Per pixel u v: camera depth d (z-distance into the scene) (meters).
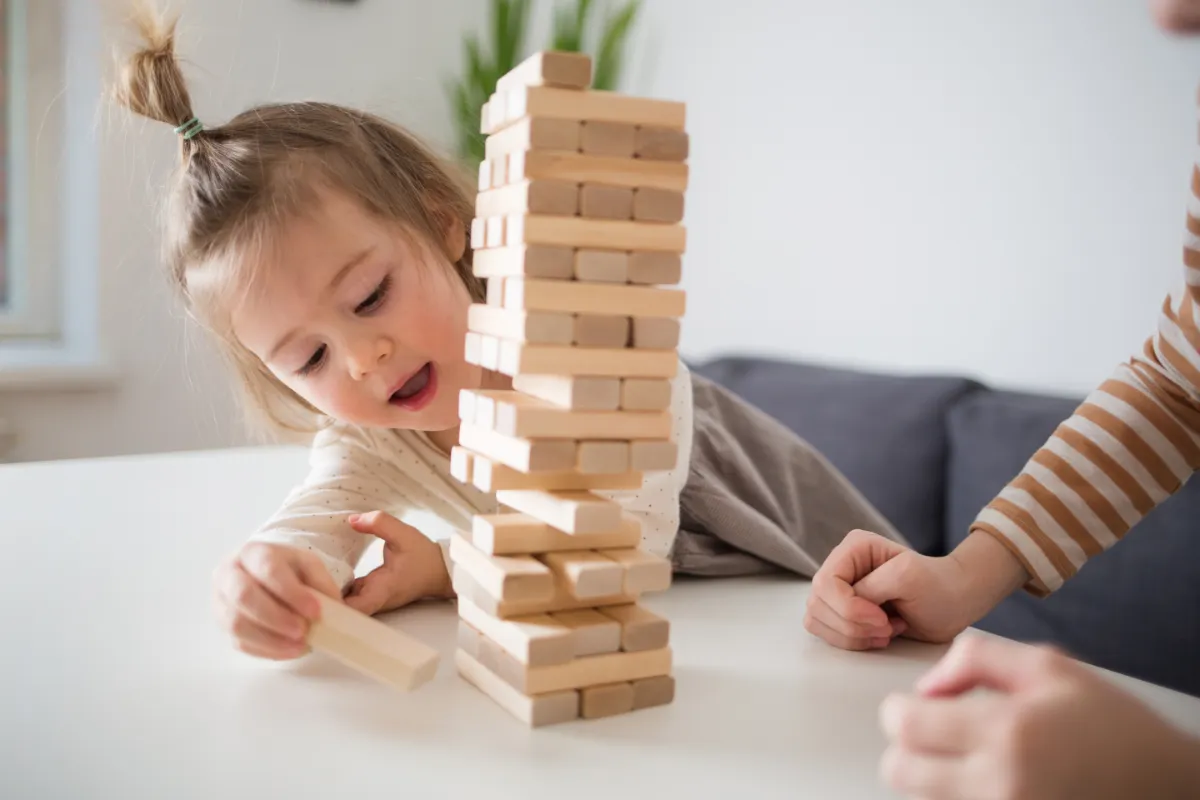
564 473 0.54
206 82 2.18
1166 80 1.58
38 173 2.17
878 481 1.76
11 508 0.98
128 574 0.78
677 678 0.59
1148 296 1.62
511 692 0.53
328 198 0.83
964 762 0.35
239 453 1.29
